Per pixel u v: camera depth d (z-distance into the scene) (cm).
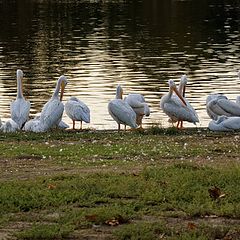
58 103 1820
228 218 903
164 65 3516
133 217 898
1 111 2475
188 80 3044
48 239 821
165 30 5156
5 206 940
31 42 4528
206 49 4116
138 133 1705
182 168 1157
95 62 3647
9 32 5106
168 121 2097
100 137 1631
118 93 2019
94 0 7806
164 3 7369
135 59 3738
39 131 1764
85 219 882
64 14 6366
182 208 933
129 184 1038
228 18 5941
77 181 1064
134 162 1295
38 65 3575
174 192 991
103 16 6209
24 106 1950
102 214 889
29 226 869
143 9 6806
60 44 4416
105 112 2391
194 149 1434
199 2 7438
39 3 7431
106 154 1381
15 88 2927
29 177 1148
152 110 2423
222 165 1234
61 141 1580
